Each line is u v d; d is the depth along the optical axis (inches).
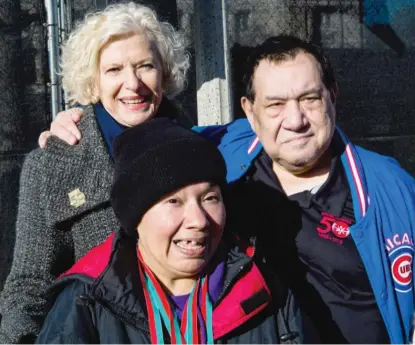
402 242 85.5
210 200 70.2
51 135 90.0
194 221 67.9
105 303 67.9
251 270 72.1
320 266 84.7
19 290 83.5
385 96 185.2
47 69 149.9
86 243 86.7
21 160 149.5
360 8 180.4
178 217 68.5
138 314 68.3
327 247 84.7
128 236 74.4
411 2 183.3
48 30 142.0
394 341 84.1
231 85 148.7
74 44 92.8
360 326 83.7
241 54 161.9
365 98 183.3
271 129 84.8
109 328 68.0
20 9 148.6
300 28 174.1
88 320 68.6
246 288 70.7
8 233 147.3
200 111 141.3
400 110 186.5
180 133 70.7
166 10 152.4
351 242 85.0
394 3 182.9
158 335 67.7
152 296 70.1
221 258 72.6
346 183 88.0
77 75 92.8
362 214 85.5
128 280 69.8
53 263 86.5
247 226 87.9
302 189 88.4
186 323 69.1
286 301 74.1
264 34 170.4
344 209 87.0
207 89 140.0
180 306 71.1
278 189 88.7
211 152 70.1
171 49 95.3
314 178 89.2
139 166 68.8
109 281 69.3
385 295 83.8
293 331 71.2
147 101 92.7
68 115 92.4
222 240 74.9
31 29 149.3
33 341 81.5
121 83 90.3
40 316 82.7
